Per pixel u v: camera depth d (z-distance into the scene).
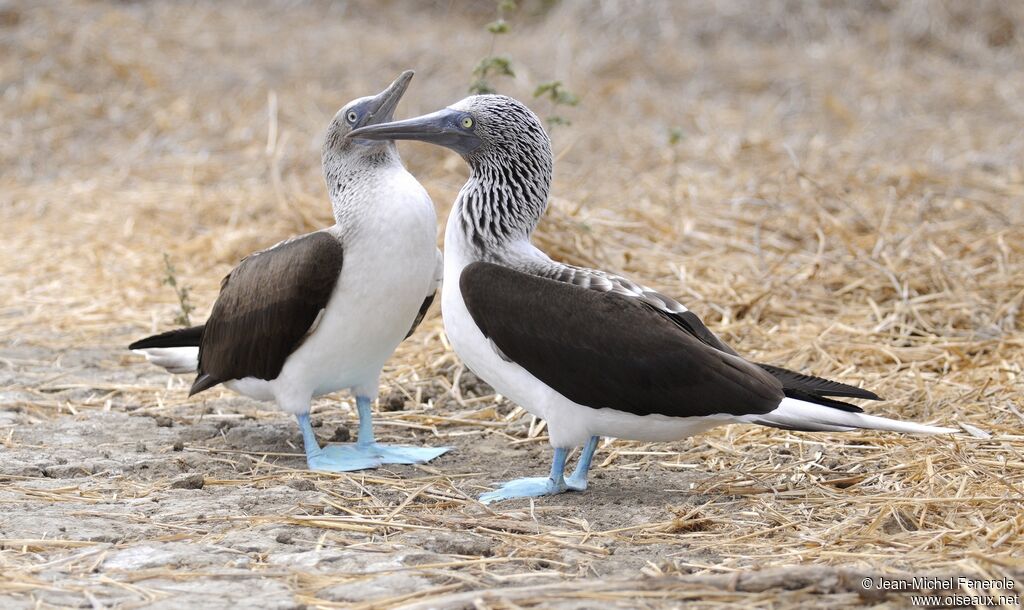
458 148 10.05
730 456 10.84
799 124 26.09
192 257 17.89
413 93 26.59
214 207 19.66
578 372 9.36
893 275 15.20
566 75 28.34
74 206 20.41
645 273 15.96
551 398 9.62
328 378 10.72
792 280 15.63
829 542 8.45
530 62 29.22
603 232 17.41
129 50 27.36
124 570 7.91
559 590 7.41
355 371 10.73
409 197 10.24
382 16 34.25
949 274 15.34
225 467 10.55
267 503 9.42
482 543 8.45
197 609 7.27
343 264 10.17
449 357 13.64
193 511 9.13
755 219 17.97
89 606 7.36
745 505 9.43
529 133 9.98
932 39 31.92
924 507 8.99
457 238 10.09
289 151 22.69
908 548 8.29
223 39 29.30
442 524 8.95
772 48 31.70
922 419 11.52
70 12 28.36
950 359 13.07
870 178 20.39
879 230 16.56
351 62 28.36
